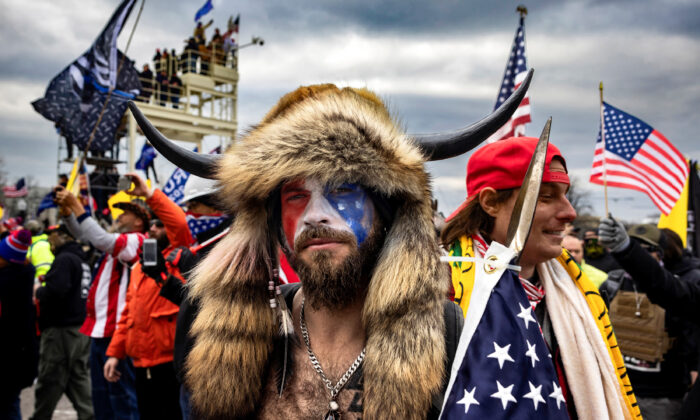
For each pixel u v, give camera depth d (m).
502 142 1.85
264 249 1.42
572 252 3.88
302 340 1.39
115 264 4.09
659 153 4.35
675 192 4.26
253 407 1.34
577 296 1.76
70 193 3.80
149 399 3.50
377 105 1.42
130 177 3.50
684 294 2.29
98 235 3.79
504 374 1.26
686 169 4.27
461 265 1.69
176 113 13.79
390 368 1.22
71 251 4.93
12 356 4.00
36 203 26.98
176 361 1.52
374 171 1.26
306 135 1.27
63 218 3.80
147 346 3.46
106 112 5.11
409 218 1.33
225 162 1.41
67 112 5.04
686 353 3.17
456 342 1.31
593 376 1.63
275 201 1.40
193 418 1.38
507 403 1.23
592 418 1.61
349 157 1.25
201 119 14.27
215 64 14.53
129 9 5.05
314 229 1.28
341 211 1.29
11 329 3.99
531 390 1.26
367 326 1.32
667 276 2.29
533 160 1.38
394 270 1.28
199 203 3.96
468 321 1.33
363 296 1.36
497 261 1.39
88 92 5.08
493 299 1.36
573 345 1.67
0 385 3.99
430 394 1.22
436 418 1.25
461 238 1.83
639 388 3.23
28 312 4.08
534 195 1.37
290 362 1.36
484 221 1.86
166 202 3.57
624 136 4.46
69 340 4.85
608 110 4.55
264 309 1.39
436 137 1.44
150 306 3.45
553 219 1.71
